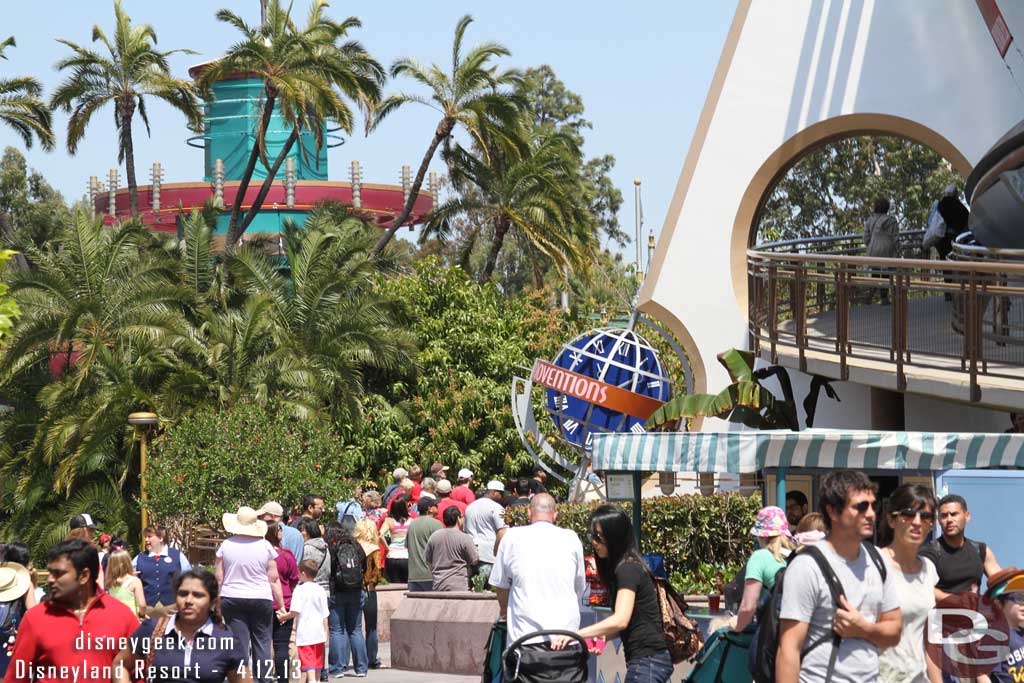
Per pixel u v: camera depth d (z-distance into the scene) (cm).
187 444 2867
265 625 1332
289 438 2911
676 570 1683
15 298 3384
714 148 2752
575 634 855
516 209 4506
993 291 1641
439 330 3741
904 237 2995
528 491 2280
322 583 1597
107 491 3350
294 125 4331
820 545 663
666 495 1802
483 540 1919
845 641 654
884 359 1878
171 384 3266
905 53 2605
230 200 5225
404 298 3784
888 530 810
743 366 2102
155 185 5338
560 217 4444
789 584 654
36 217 5622
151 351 3378
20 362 3372
